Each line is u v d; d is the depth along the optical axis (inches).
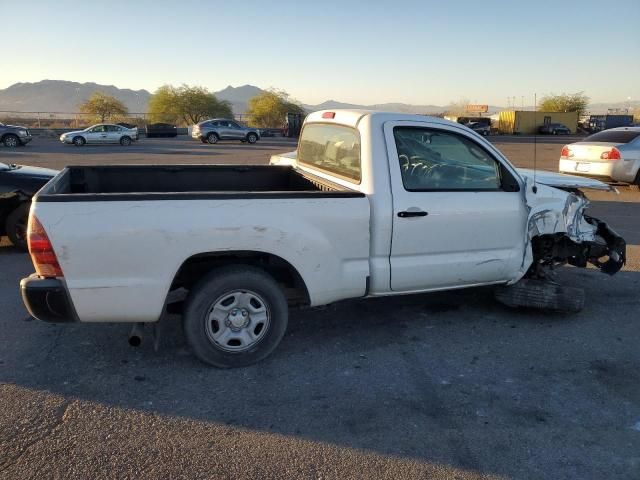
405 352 168.2
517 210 180.5
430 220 165.9
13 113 2206.0
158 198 138.6
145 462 113.3
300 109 3107.8
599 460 117.7
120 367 154.1
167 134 1841.8
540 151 1130.7
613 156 484.1
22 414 129.6
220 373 151.9
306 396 141.1
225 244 143.4
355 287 161.6
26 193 278.2
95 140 1286.9
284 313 155.9
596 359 166.2
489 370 157.6
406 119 167.2
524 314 201.6
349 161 174.1
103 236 134.6
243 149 1147.3
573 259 210.7
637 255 286.5
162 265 140.0
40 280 135.1
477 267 177.5
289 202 148.4
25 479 107.0
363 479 109.8
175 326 182.7
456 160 172.9
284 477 109.7
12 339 171.0
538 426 130.0
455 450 119.9
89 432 123.2
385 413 134.0
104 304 138.4
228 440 121.5
